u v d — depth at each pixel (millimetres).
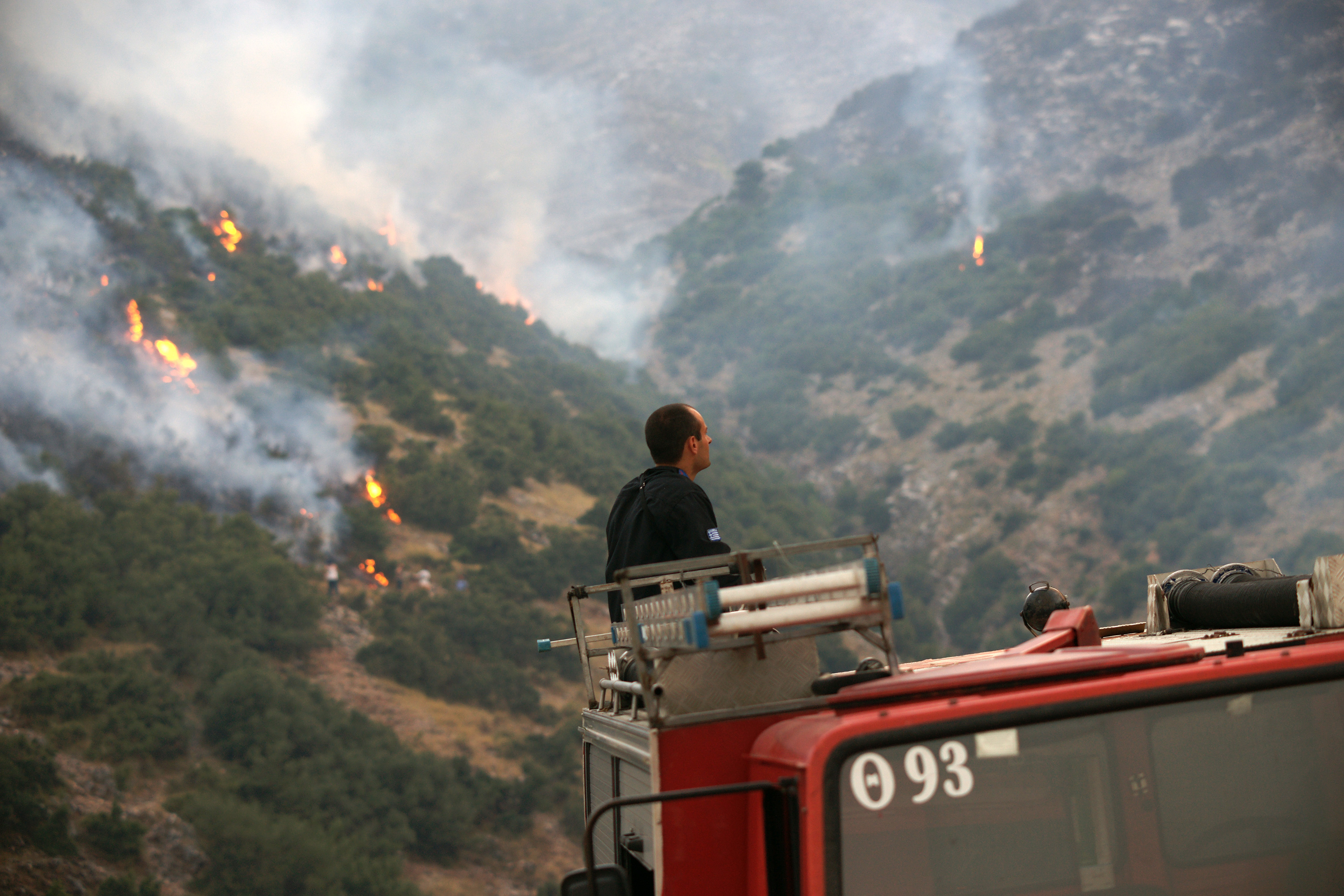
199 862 34938
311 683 50719
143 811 36375
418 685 57094
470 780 48812
